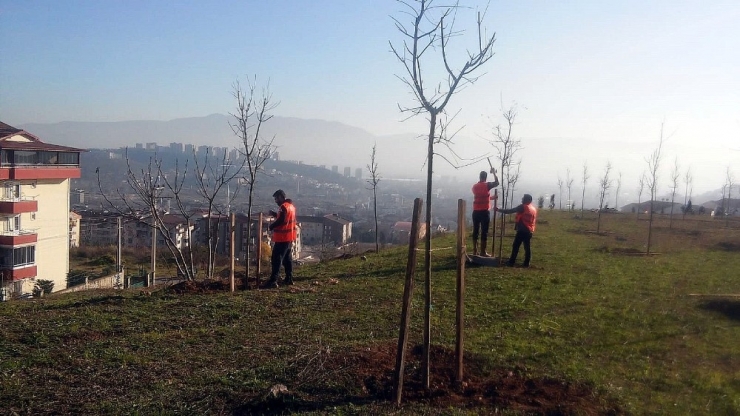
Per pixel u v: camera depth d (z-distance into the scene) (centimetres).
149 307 1104
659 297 1212
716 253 1973
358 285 1367
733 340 903
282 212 1347
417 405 626
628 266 1644
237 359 774
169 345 844
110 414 599
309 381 682
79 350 814
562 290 1279
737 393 691
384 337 899
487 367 759
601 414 627
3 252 3091
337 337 898
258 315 1052
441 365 750
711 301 1149
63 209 3569
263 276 1559
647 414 629
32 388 667
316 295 1238
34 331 910
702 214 4169
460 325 698
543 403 643
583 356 824
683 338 911
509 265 1625
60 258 3525
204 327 966
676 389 705
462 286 700
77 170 3638
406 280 625
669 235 2584
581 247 2097
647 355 833
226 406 623
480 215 1670
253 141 1636
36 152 3344
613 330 955
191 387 672
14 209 3067
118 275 2655
